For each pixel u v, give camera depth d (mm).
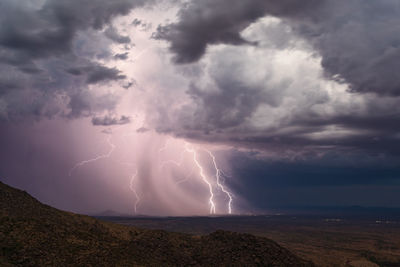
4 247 43875
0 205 59062
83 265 45250
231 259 65125
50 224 54125
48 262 43500
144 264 52906
